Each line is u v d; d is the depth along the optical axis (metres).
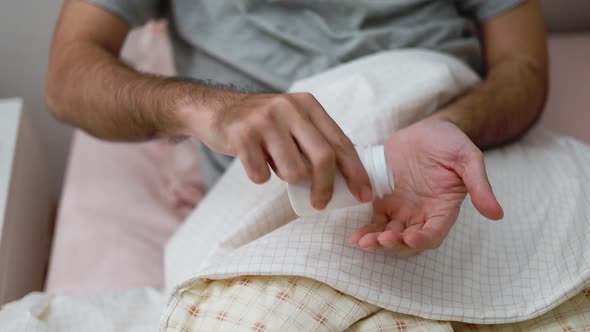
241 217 0.66
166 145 1.13
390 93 0.71
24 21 1.28
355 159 0.48
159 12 0.98
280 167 0.47
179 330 0.53
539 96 0.86
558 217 0.59
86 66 0.80
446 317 0.52
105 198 1.03
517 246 0.58
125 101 0.70
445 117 0.71
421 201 0.54
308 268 0.51
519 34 0.94
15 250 0.88
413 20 0.90
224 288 0.54
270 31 0.88
